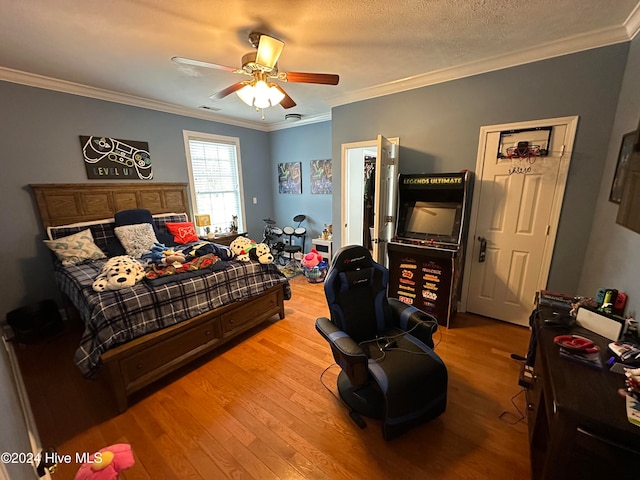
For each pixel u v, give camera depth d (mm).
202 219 4250
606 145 2250
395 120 3242
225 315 2496
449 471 1438
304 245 5465
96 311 1821
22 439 1170
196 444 1624
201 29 1951
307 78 2084
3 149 2719
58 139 3029
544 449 1367
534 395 1594
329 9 1736
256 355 2475
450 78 2807
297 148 5172
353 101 3496
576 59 2246
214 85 3096
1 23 1816
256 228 5523
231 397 1983
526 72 2453
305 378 2172
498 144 2691
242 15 1788
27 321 2686
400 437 1639
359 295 2008
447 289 2760
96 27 1900
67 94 3049
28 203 2895
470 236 2984
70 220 3129
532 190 2604
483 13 1811
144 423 1774
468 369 2217
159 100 3678
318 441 1628
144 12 1736
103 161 3377
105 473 948
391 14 1805
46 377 2213
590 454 951
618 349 1240
